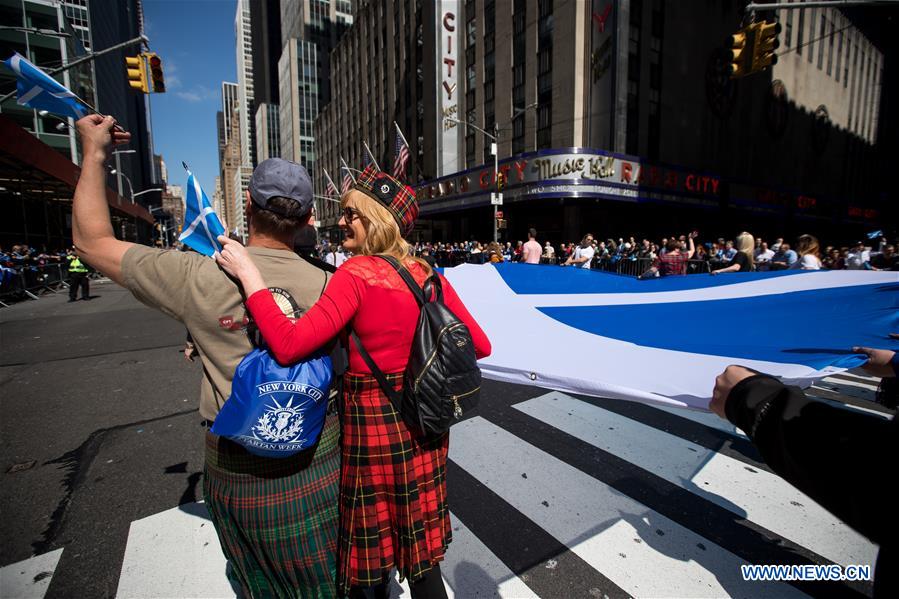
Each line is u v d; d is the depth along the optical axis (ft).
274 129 407.23
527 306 10.94
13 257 58.13
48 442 12.42
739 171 104.37
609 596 6.67
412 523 4.42
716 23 93.66
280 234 4.33
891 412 13.28
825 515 8.57
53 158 67.10
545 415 13.76
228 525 4.13
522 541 7.96
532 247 37.45
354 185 4.88
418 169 126.62
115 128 4.09
